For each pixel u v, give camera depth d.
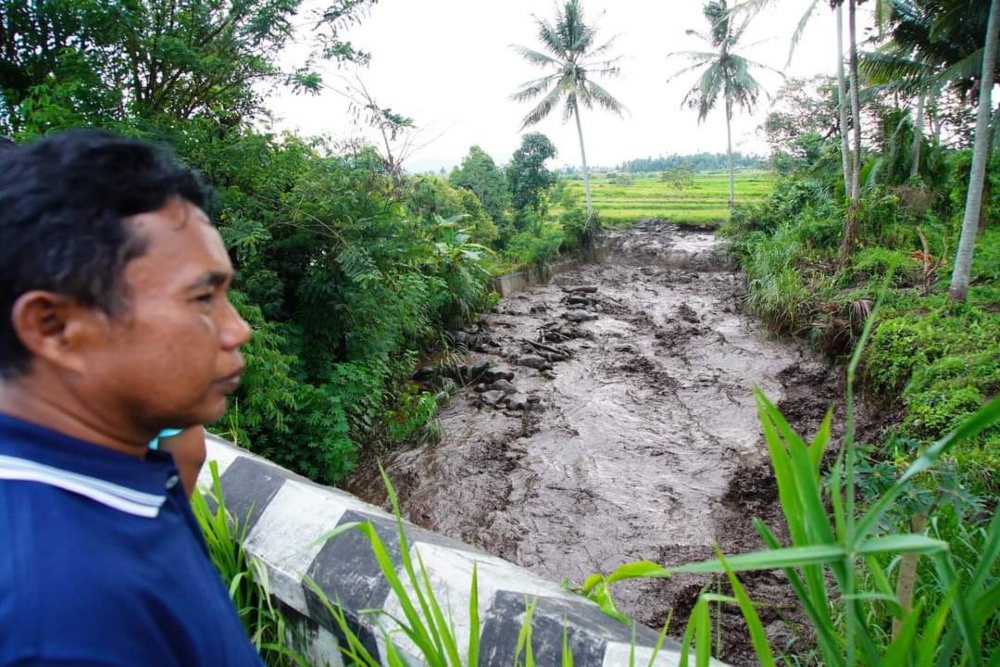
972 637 0.65
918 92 14.66
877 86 15.36
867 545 0.61
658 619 4.49
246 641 0.74
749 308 12.80
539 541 5.62
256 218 6.51
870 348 8.18
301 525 1.52
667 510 6.02
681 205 33.38
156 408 0.63
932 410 6.00
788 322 10.86
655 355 10.65
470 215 16.42
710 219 26.69
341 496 1.73
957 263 9.44
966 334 7.64
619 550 5.44
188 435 1.04
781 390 8.71
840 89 15.48
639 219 27.83
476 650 0.98
